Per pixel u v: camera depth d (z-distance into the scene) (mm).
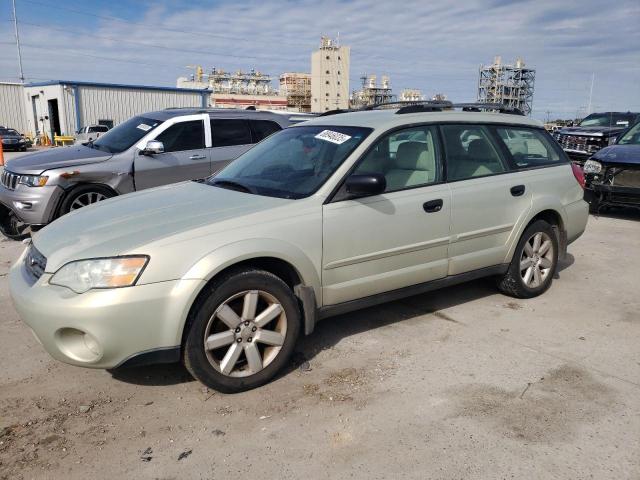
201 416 3055
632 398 3238
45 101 36719
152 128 7551
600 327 4340
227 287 3135
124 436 2871
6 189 6871
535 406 3143
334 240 3566
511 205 4602
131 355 2963
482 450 2734
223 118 8133
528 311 4676
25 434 2883
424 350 3893
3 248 6707
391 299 4012
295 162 4031
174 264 2994
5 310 4594
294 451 2740
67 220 3668
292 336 3443
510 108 5180
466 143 4457
